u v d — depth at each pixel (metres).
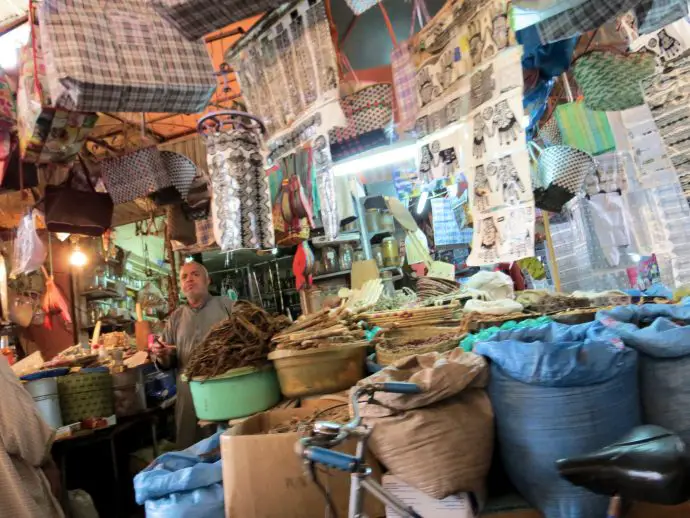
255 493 1.62
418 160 2.51
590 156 3.00
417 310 2.85
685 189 2.19
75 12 2.20
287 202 3.82
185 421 3.55
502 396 1.56
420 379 1.51
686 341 1.55
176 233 3.82
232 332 2.38
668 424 1.56
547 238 4.52
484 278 3.62
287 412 2.15
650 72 2.62
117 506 3.63
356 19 2.73
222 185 2.87
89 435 3.42
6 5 2.87
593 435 1.45
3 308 4.70
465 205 5.02
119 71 2.20
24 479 2.52
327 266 5.62
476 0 2.22
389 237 5.92
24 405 2.57
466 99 2.29
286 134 2.65
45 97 2.44
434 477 1.44
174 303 4.65
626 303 3.01
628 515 1.45
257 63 2.75
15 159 3.12
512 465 1.55
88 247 5.73
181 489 1.75
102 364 3.95
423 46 2.48
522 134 2.05
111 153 4.48
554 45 2.66
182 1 1.88
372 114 2.81
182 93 2.32
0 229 4.99
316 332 2.29
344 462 1.16
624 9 2.15
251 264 6.79
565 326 1.86
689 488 1.00
